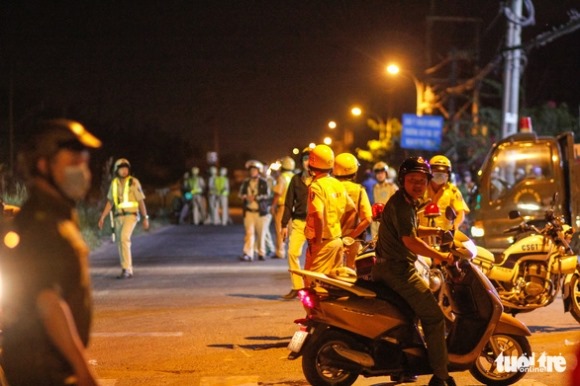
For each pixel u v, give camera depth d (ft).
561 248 35.40
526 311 35.63
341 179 34.96
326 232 32.45
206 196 126.31
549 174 57.36
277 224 68.74
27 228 14.06
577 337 35.04
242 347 33.78
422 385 27.53
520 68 89.10
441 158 37.47
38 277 13.82
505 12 86.43
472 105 140.05
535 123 118.21
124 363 31.04
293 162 68.69
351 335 25.45
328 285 25.54
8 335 14.30
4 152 115.44
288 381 28.07
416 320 25.64
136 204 56.80
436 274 31.53
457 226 37.47
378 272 25.26
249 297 47.62
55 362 14.21
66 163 14.26
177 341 35.04
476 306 25.76
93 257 72.69
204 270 61.62
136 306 44.50
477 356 25.73
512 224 57.72
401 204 24.62
